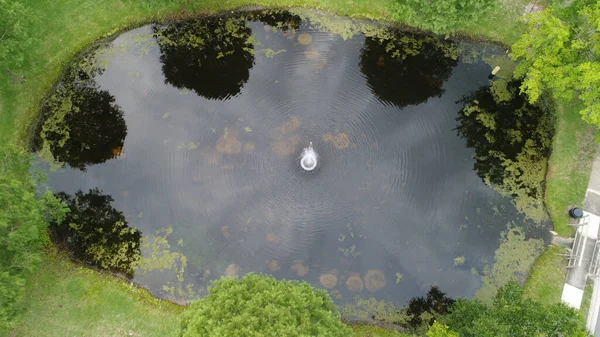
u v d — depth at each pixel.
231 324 21.30
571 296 29.33
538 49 28.34
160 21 34.59
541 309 23.75
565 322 22.89
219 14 34.72
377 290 30.48
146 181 32.22
